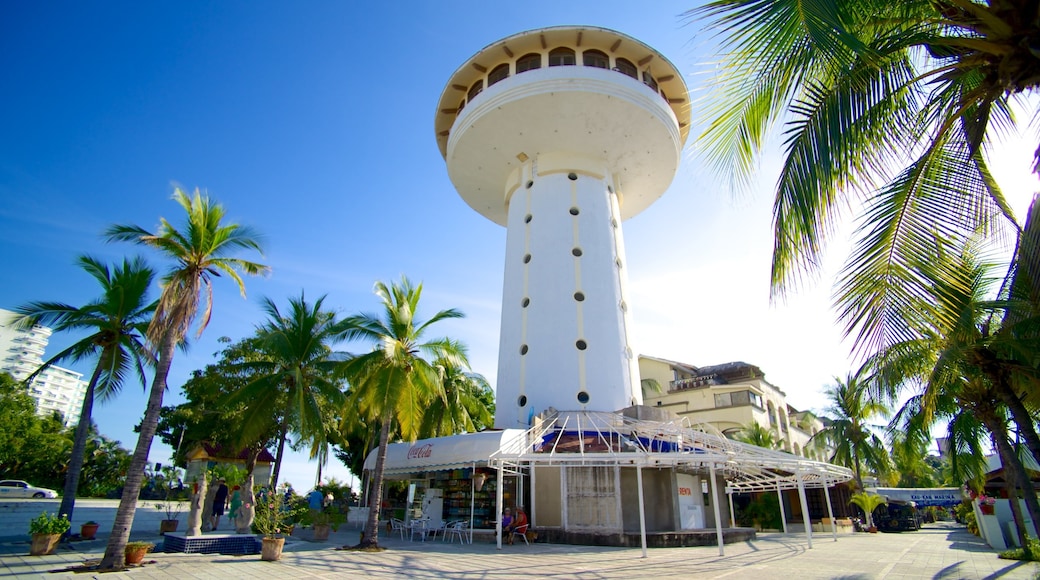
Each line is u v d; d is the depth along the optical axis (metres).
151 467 45.22
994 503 22.23
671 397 47.44
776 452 18.86
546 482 19.94
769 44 6.37
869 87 6.76
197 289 14.72
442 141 31.81
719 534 15.55
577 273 24.97
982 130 7.41
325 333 25.05
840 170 6.55
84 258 19.94
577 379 22.77
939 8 6.54
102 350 20.30
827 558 15.48
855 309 7.45
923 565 14.36
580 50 26.70
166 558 13.67
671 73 28.19
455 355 20.00
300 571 12.16
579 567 12.91
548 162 27.62
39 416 48.16
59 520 14.55
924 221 7.22
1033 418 15.45
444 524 20.97
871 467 39.50
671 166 29.09
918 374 12.88
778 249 7.01
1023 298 9.45
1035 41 5.64
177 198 14.70
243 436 23.20
